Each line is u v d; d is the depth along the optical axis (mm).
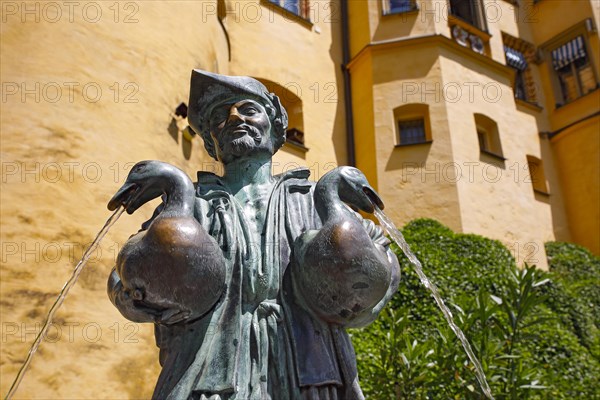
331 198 1968
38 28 7824
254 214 2121
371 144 15188
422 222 13312
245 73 14484
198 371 1742
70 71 7773
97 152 7500
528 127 19531
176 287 1727
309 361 1814
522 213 15367
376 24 16750
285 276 1942
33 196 6719
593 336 12398
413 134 15641
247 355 1814
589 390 9625
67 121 7402
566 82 20672
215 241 1840
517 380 5043
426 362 5125
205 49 10695
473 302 5742
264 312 1877
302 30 16359
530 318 10453
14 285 6160
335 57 16812
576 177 19016
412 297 10438
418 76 15836
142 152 8094
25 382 5789
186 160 8945
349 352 1894
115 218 2557
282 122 2455
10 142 6898
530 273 5527
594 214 18328
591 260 16750
